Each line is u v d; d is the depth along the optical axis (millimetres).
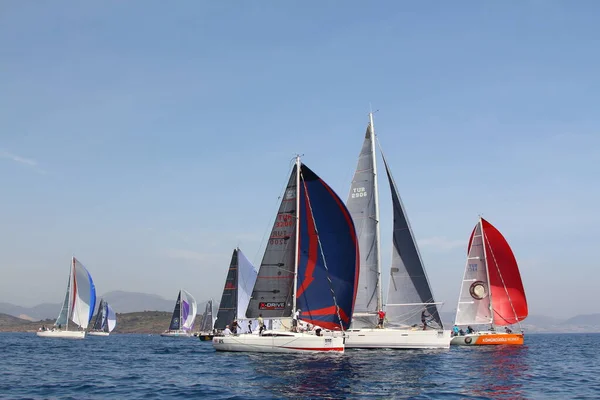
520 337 46906
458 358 34312
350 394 20016
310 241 35562
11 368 30219
